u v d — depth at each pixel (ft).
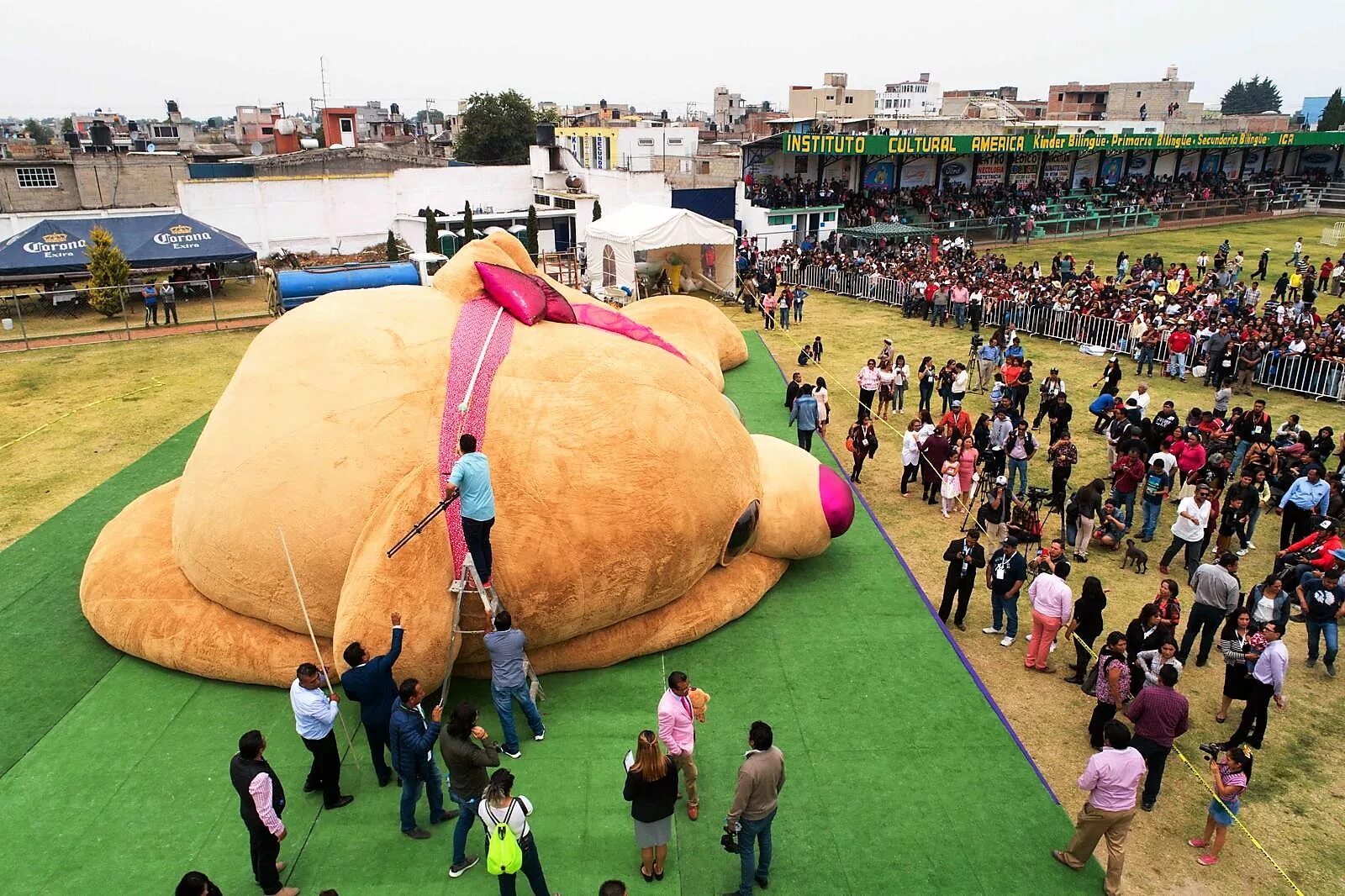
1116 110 280.51
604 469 29.48
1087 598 31.04
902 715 29.25
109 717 28.89
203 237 99.40
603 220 99.60
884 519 45.85
